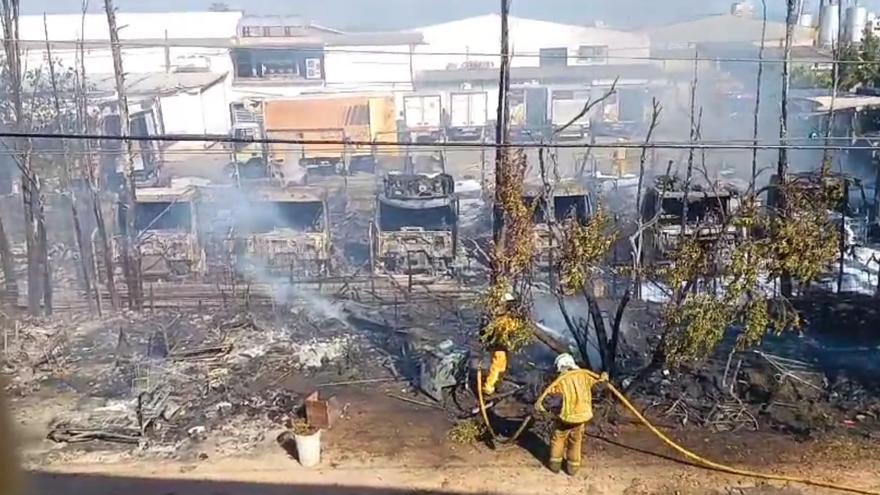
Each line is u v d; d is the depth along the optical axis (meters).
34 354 15.01
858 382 13.18
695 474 10.65
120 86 18.61
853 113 29.92
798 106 33.75
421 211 21.36
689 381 13.05
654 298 16.80
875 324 15.54
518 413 12.23
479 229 24.67
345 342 15.18
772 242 11.91
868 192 25.73
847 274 18.58
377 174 34.72
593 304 12.84
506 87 15.52
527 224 13.02
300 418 12.29
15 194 25.27
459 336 15.48
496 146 9.96
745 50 45.09
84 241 19.61
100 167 21.08
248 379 13.75
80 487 10.51
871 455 11.02
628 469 10.78
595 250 12.42
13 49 17.80
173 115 41.81
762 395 12.71
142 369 13.90
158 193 20.95
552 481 10.52
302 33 52.66
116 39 18.69
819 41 36.88
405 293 19.11
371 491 10.34
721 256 12.32
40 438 11.77
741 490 10.26
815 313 16.12
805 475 10.58
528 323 12.05
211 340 15.43
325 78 47.75
